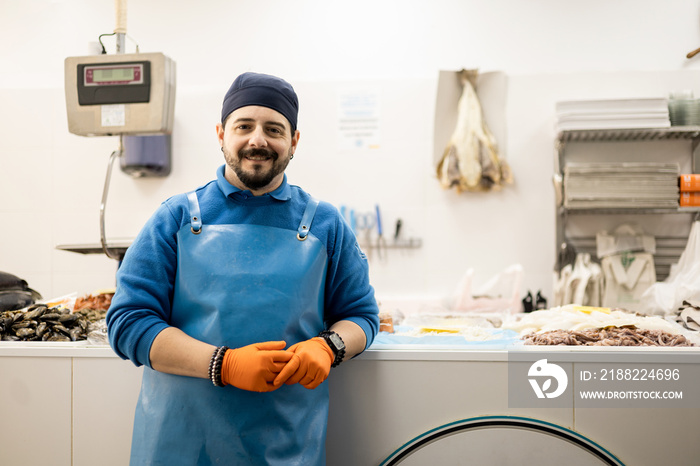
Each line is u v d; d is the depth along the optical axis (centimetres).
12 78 319
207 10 318
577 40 309
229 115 121
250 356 107
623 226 298
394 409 139
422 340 150
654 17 306
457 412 138
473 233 309
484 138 291
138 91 194
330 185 313
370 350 140
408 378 139
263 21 317
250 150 116
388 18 314
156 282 120
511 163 308
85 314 187
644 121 275
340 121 313
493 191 308
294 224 127
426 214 310
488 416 138
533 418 137
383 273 312
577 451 136
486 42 312
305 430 123
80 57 196
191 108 314
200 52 317
